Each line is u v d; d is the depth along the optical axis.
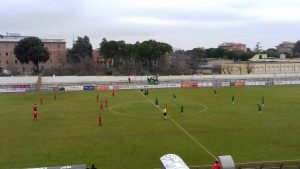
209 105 80.62
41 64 188.12
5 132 54.84
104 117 67.06
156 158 40.56
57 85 120.06
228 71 174.00
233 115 67.69
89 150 44.25
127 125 59.47
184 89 115.88
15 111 74.44
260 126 57.31
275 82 128.00
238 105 80.19
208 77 137.50
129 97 96.44
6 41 178.50
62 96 100.00
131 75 143.75
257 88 116.94
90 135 52.44
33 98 95.94
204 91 109.75
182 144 46.56
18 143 48.06
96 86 115.75
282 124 58.69
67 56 196.62
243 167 36.50
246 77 139.50
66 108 78.19
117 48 190.38
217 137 50.22
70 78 128.25
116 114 70.12
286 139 48.56
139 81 128.88
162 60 183.00
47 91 112.00
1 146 46.56
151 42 185.88
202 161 39.19
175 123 60.56
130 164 38.44
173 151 43.31
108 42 189.75
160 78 133.62
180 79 133.12
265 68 166.25
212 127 56.91
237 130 54.53
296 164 37.34
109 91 111.62
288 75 144.50
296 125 57.78
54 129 56.81
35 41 160.12
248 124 59.09
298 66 168.62
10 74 156.50
